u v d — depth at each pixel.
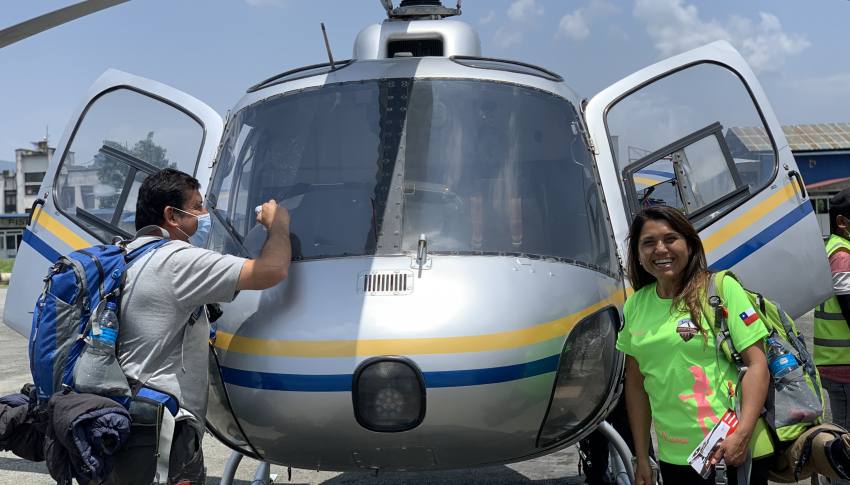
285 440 2.88
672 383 2.48
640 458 2.68
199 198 2.92
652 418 2.62
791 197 3.88
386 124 3.41
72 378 2.61
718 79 4.04
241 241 3.30
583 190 3.45
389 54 4.07
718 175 3.91
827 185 18.03
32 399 2.78
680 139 3.94
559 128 3.54
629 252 2.64
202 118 4.04
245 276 2.72
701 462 2.39
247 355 2.89
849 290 3.75
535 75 3.73
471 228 3.12
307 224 3.19
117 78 4.18
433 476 4.75
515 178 3.28
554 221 3.25
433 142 3.34
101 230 3.97
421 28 4.04
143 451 2.63
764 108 3.98
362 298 2.85
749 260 3.76
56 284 2.62
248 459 5.12
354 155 3.36
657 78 3.97
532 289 2.96
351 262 2.99
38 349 2.62
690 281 2.49
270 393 2.82
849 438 2.38
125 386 2.60
